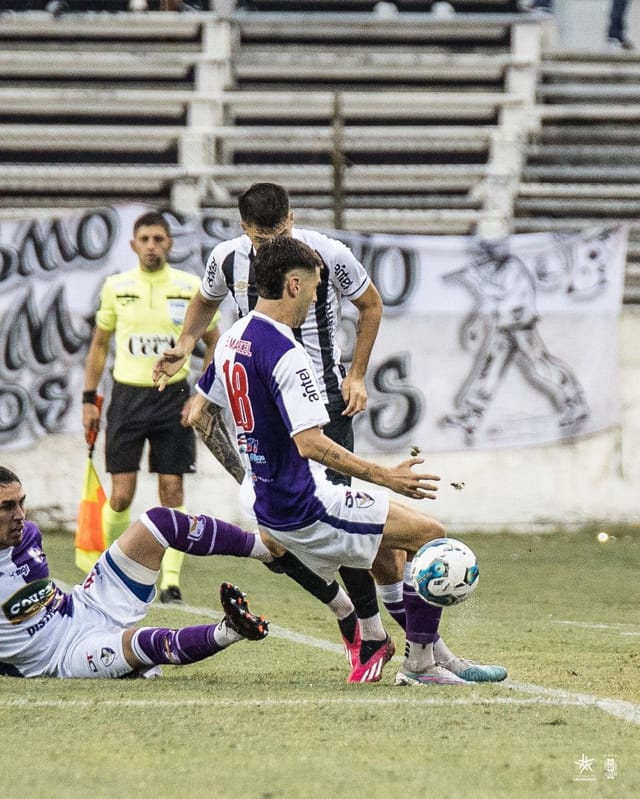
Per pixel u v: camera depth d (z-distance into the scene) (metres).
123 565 17.52
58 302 37.16
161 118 49.12
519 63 50.50
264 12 53.31
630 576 30.88
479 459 37.62
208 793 11.18
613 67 53.38
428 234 45.44
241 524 37.16
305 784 11.50
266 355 16.12
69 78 50.09
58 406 37.34
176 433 27.17
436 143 48.22
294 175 46.91
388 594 17.88
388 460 37.28
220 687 16.53
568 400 37.66
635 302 43.66
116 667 17.06
